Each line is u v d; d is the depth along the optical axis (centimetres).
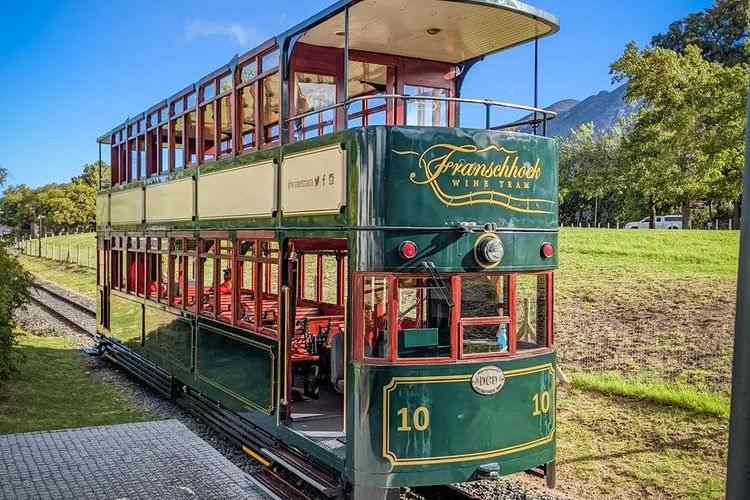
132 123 1292
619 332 1316
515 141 642
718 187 2708
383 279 615
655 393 969
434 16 696
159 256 1141
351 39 780
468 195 618
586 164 5031
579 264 1989
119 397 1142
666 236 2395
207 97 938
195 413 990
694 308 1410
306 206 679
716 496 681
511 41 789
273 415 734
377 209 595
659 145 2736
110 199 1448
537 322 683
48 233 8844
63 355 1529
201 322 955
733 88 2480
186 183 1007
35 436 849
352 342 605
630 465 772
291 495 673
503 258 632
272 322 812
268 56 771
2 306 1119
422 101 870
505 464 624
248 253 827
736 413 330
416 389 595
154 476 704
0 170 3375
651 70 2662
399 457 589
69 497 642
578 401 1000
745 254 327
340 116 842
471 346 630
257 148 792
